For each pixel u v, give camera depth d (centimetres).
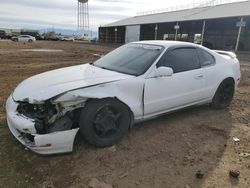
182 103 445
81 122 335
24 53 1984
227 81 525
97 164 322
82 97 326
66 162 323
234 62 551
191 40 4678
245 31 3706
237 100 621
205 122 467
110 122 355
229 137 412
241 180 301
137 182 292
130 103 368
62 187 280
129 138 390
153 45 452
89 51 2617
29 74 973
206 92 485
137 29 5222
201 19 3578
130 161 332
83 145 361
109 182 291
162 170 316
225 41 4044
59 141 313
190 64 455
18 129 323
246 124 467
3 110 494
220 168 324
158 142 384
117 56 459
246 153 362
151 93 391
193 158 345
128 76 379
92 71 405
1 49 2364
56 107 323
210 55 502
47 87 337
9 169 307
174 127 438
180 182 295
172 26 4734
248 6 3572
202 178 303
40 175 298
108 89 347
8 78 866
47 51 2347
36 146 307
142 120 401
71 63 1376
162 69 385
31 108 332
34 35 6606
